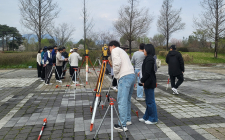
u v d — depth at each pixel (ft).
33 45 167.02
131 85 11.93
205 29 72.23
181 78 21.34
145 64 12.30
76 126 12.52
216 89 24.59
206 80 32.04
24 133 11.55
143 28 60.95
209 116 14.32
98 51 61.57
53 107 16.88
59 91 23.59
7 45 205.98
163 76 38.09
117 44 12.55
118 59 11.34
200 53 94.84
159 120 13.53
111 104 9.64
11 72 45.01
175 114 14.78
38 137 10.76
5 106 17.30
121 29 61.21
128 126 12.52
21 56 58.75
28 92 23.12
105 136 11.01
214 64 64.59
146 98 12.80
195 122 13.11
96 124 12.81
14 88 25.70
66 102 18.51
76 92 22.97
